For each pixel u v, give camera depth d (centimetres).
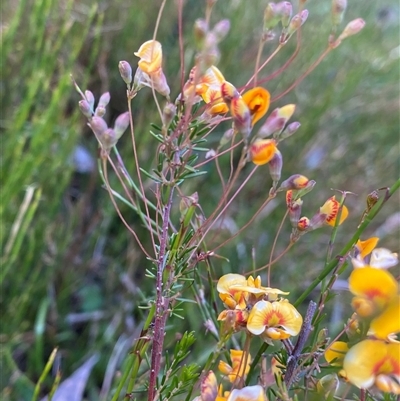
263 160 9
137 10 32
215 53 8
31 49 27
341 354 9
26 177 22
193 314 22
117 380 16
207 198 30
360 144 36
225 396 10
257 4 36
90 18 24
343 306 28
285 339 10
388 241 31
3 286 24
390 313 7
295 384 10
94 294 28
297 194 10
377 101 37
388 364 8
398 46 43
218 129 31
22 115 23
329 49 11
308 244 30
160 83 10
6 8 29
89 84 31
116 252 29
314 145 33
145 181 27
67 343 26
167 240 11
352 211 32
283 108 9
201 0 34
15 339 23
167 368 11
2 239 22
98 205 29
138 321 27
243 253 29
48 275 25
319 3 40
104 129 9
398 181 9
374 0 42
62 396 23
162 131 9
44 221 25
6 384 23
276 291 9
